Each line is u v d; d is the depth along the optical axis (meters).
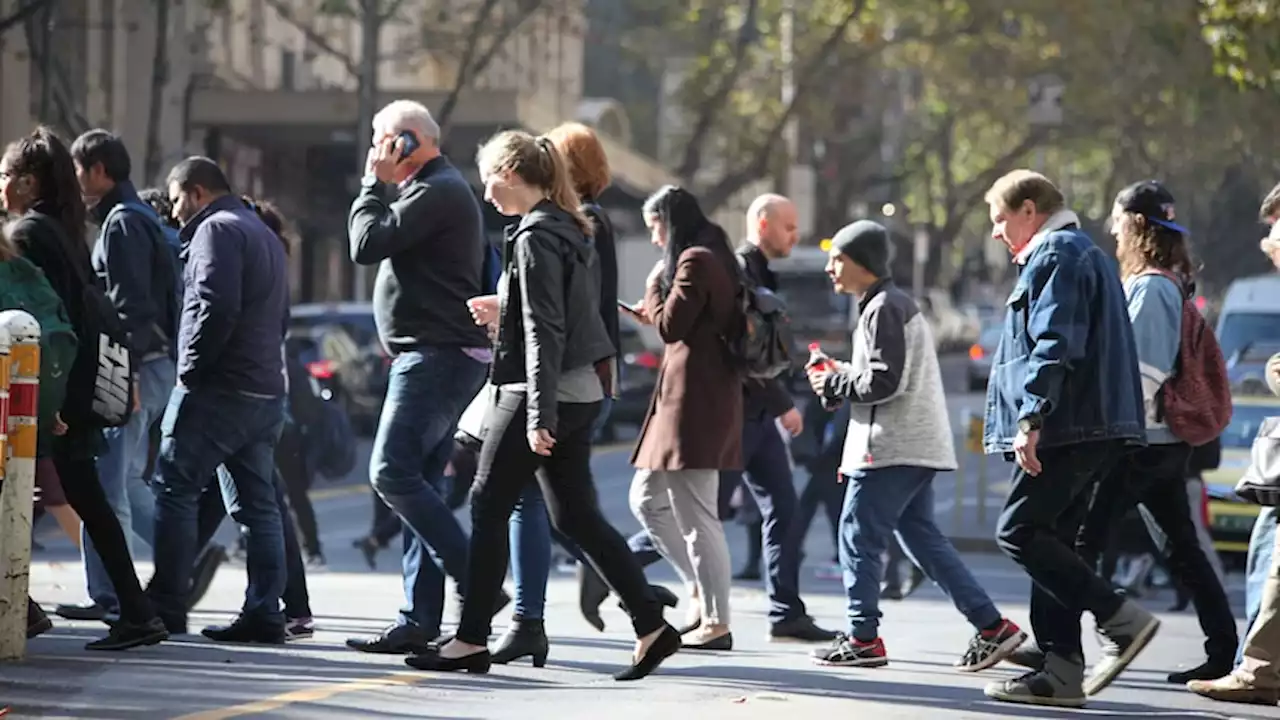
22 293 24.44
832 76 138.75
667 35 151.62
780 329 27.48
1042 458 22.88
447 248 25.34
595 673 24.78
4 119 90.94
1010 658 26.61
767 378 28.33
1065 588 23.05
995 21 136.12
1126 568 43.66
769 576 29.70
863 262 26.58
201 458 26.53
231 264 26.16
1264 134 114.06
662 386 27.52
